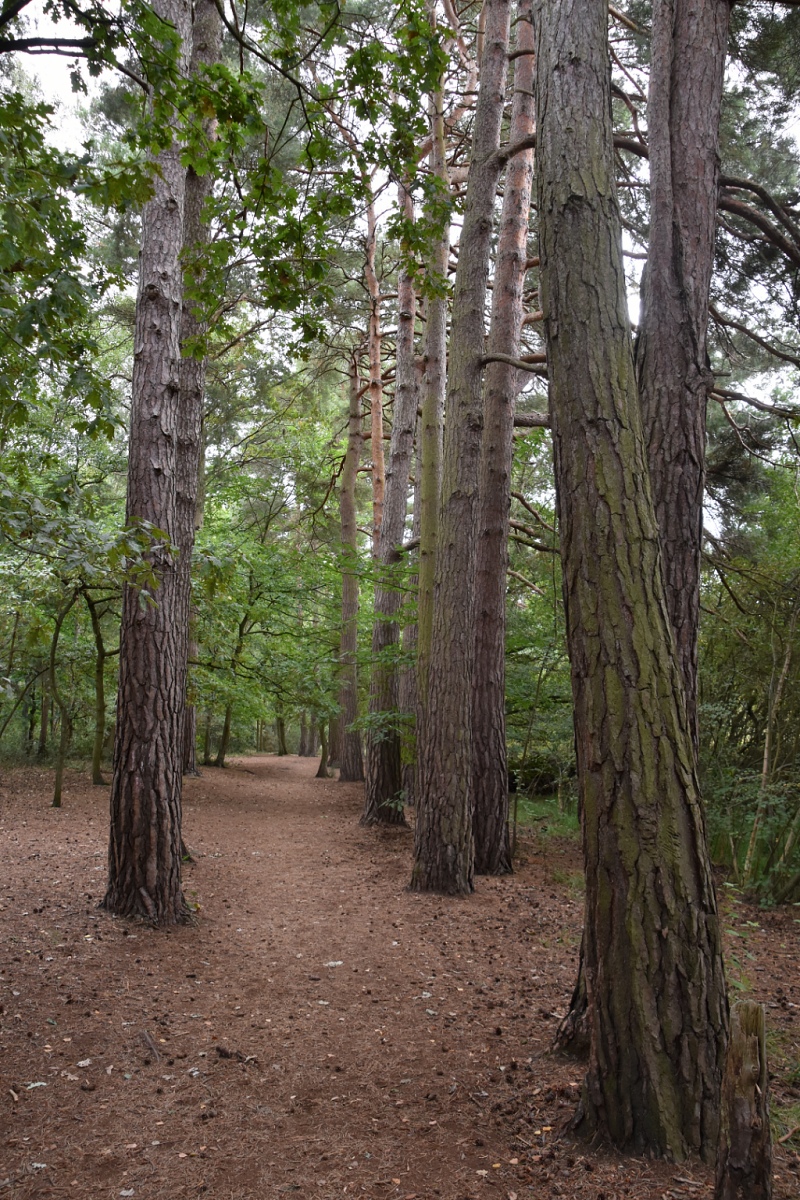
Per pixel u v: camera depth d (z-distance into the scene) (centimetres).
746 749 984
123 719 614
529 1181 286
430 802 780
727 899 805
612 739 308
